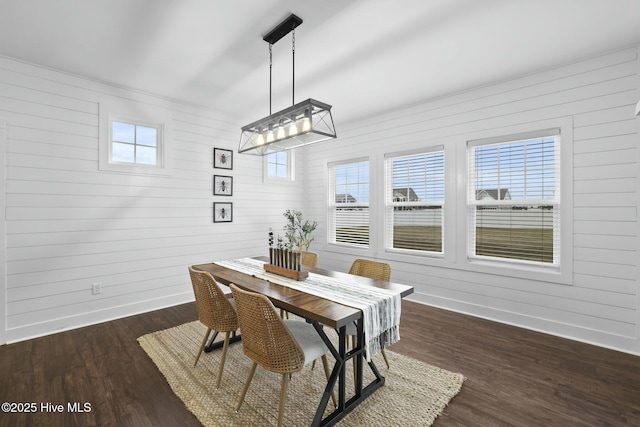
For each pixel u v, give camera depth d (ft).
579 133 9.51
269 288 7.38
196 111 13.56
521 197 10.84
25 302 9.61
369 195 15.06
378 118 14.64
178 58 9.38
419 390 6.96
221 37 8.23
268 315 5.45
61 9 7.02
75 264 10.52
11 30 7.88
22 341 9.39
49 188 10.02
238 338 9.52
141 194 11.99
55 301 10.14
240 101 13.08
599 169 9.20
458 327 10.59
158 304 12.44
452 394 6.80
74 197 10.48
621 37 8.25
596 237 9.27
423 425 5.87
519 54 9.16
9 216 9.34
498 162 11.34
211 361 8.23
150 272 12.25
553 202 10.14
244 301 5.75
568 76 9.70
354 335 7.46
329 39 8.32
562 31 7.97
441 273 12.67
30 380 7.33
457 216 12.17
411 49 8.86
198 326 10.62
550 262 10.34
